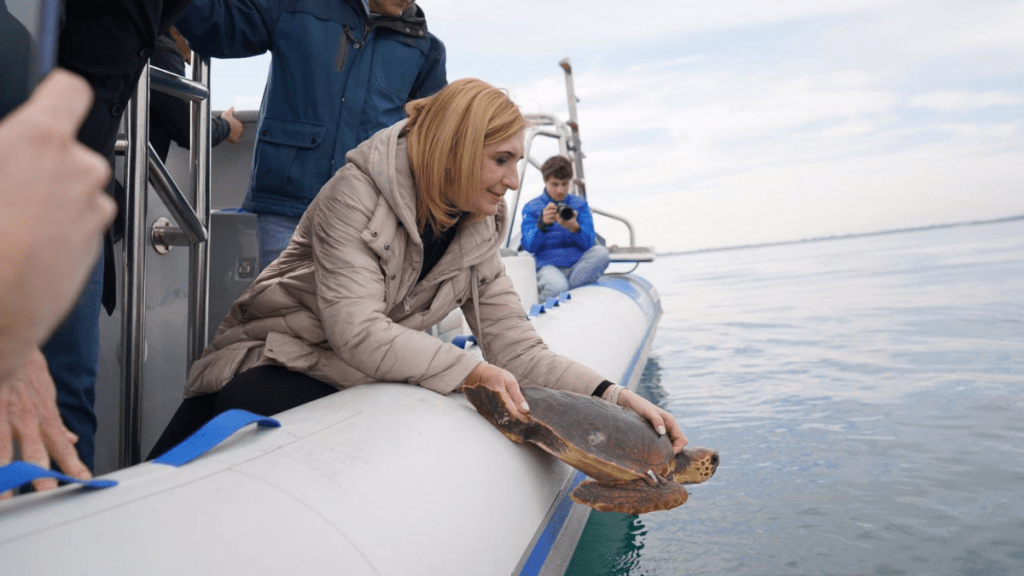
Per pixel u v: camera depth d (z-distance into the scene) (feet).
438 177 4.14
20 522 2.02
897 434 8.53
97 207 0.80
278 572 2.17
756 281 45.52
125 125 4.01
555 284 16.31
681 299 34.76
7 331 0.75
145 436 5.76
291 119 6.70
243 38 6.31
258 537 2.26
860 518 6.13
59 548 1.91
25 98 1.64
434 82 7.73
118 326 5.39
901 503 6.40
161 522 2.16
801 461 7.75
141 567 1.94
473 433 3.90
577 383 4.94
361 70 6.85
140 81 4.02
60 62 3.14
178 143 6.45
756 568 5.32
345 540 2.48
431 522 2.94
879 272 42.52
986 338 15.07
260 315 4.70
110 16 3.23
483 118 4.05
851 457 7.77
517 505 3.75
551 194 17.33
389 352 4.15
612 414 4.36
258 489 2.53
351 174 4.28
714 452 4.82
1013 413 9.07
